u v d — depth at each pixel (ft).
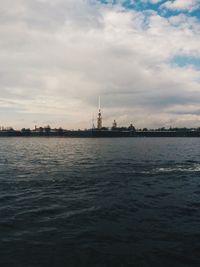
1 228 61.36
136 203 83.35
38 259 47.01
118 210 75.82
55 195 93.81
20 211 74.49
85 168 165.37
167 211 74.84
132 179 125.90
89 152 324.60
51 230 60.39
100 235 57.57
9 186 109.60
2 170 158.61
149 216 70.28
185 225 63.52
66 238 55.88
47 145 572.51
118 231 59.82
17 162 206.90
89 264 45.44
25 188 105.70
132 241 54.49
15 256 48.01
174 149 378.73
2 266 44.55
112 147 451.12
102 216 70.49
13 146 524.52
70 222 65.77
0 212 73.46
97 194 95.50
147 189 103.96
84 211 74.74
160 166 174.91
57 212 73.82
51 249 50.80
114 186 109.50
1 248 51.11
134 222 65.72
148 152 314.55
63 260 46.70
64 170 156.97
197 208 77.82
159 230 60.39
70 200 86.84
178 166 175.42
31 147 481.05
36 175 138.51
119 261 46.50
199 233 58.49
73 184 113.80
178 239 55.42
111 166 174.40
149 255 48.57
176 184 114.32
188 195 94.17
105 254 48.88
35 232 59.11
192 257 47.93
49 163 198.08
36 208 77.61
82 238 55.93
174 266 44.98
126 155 267.39
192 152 314.14
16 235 57.36
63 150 377.50
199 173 146.41
